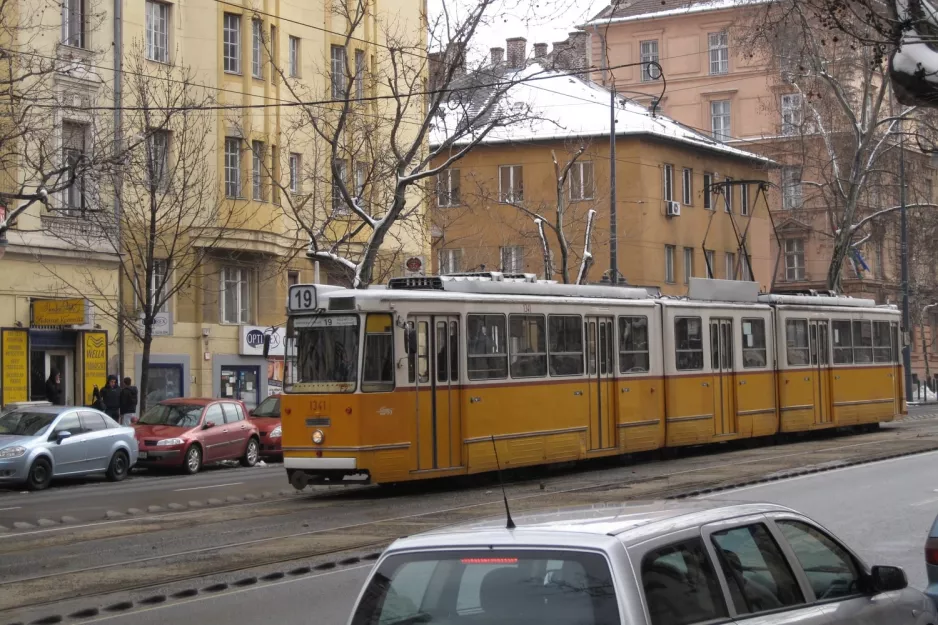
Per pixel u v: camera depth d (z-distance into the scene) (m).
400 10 44.19
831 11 16.17
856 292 72.38
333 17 41.81
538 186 55.41
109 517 18.67
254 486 24.12
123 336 33.47
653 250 56.16
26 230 30.80
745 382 29.53
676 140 57.09
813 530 6.40
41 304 31.94
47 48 31.50
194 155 34.91
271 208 38.66
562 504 18.78
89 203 31.92
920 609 6.83
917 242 66.94
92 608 11.03
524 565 5.00
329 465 20.19
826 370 32.91
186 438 28.16
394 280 22.38
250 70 38.31
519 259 53.25
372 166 34.09
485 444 21.83
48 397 31.52
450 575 5.08
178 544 15.34
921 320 67.62
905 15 15.52
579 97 55.44
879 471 23.66
